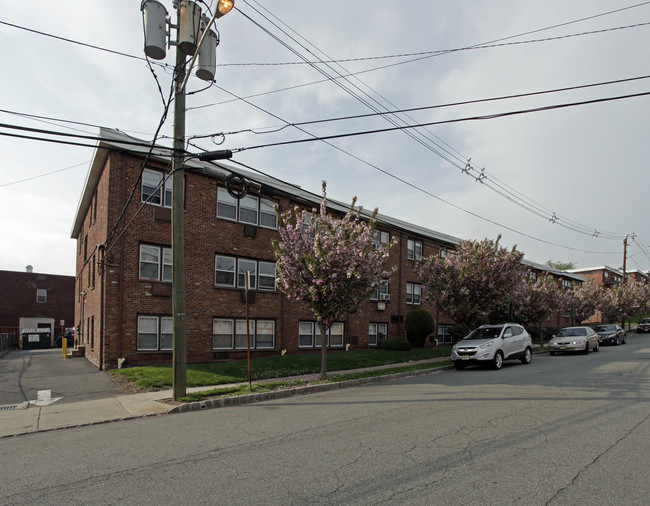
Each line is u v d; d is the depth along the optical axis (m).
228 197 18.20
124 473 5.11
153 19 9.70
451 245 31.23
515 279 19.70
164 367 13.88
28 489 4.66
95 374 13.85
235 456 5.68
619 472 4.84
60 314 40.91
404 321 26.42
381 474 4.86
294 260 13.18
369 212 24.02
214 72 10.37
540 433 6.48
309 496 4.28
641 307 46.59
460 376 13.90
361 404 9.29
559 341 22.64
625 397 9.28
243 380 12.52
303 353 20.34
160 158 15.96
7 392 11.11
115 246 14.98
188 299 16.53
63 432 7.48
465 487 4.45
